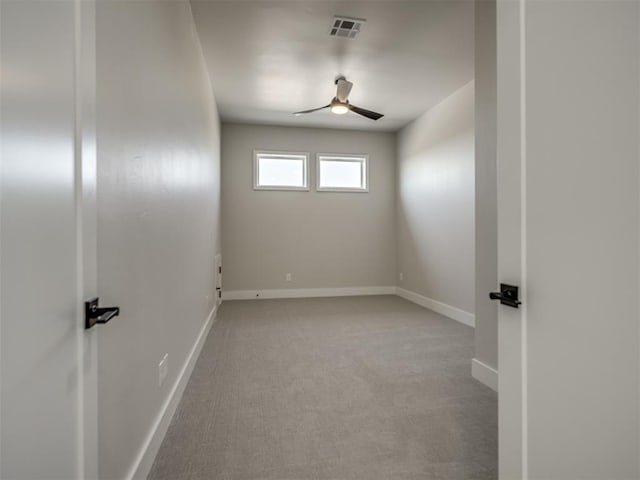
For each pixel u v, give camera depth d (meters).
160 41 1.67
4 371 0.51
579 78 0.77
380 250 5.90
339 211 5.75
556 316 0.83
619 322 0.69
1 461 0.51
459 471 1.45
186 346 2.31
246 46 3.06
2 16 0.52
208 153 3.53
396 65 3.46
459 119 4.12
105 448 1.03
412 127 5.30
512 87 0.96
